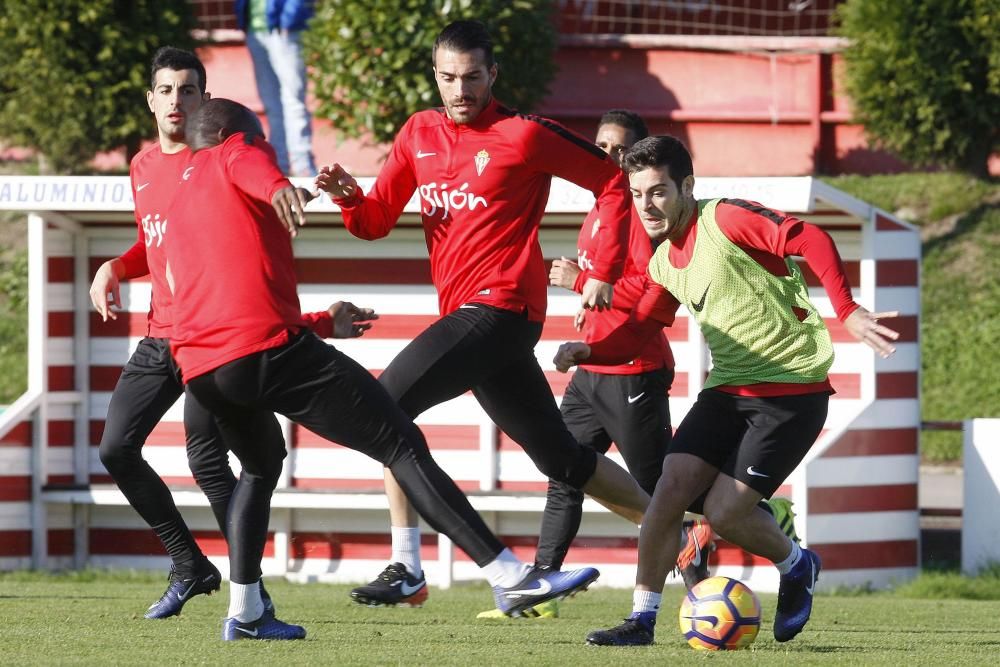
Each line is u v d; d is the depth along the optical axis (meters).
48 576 34.09
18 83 53.69
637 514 23.11
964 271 56.03
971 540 34.09
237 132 18.48
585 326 26.62
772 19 68.69
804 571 20.56
